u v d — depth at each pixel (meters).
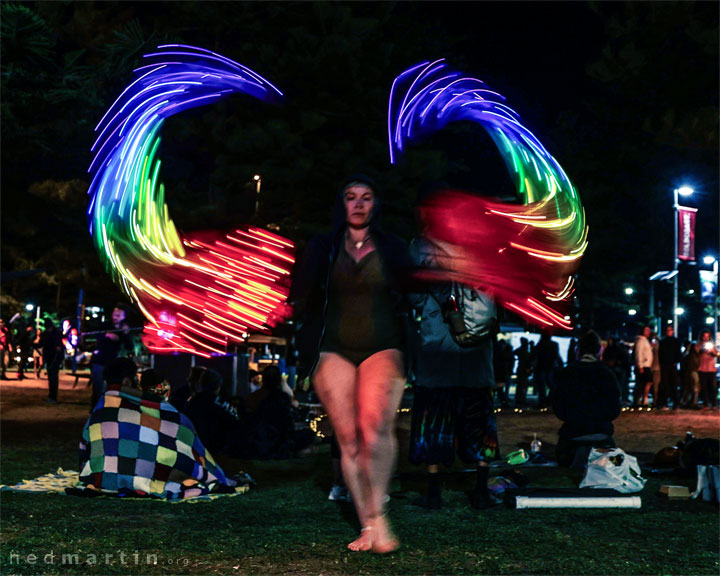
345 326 5.66
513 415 19.84
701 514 7.62
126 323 14.11
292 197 36.72
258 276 9.20
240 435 11.34
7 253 41.88
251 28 36.34
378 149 36.66
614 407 10.09
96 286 40.28
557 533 6.76
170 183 36.78
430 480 7.85
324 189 37.34
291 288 5.77
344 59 35.22
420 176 37.38
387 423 5.69
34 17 14.06
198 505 7.84
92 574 5.52
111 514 7.36
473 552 6.16
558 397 10.28
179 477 8.34
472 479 9.55
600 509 7.81
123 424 8.27
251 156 35.59
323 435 13.36
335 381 5.71
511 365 25.41
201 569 5.68
